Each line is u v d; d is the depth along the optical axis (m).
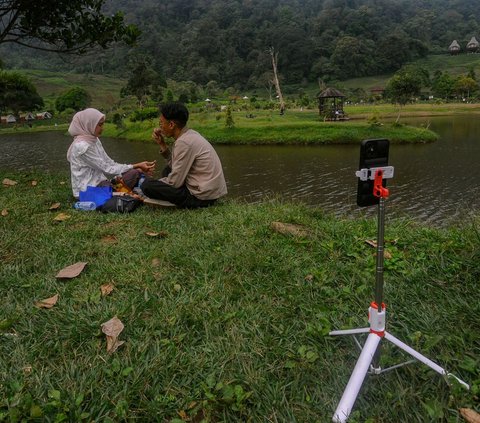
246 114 46.31
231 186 15.85
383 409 1.88
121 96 71.50
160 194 4.90
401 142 26.91
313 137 28.67
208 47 107.75
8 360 2.25
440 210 11.75
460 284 2.86
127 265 3.31
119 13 8.85
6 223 4.38
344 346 2.35
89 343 2.37
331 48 100.50
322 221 4.44
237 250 3.51
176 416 1.92
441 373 1.92
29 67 115.00
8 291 2.97
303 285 2.97
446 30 123.44
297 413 1.91
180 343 2.38
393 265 3.23
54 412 1.90
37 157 24.00
